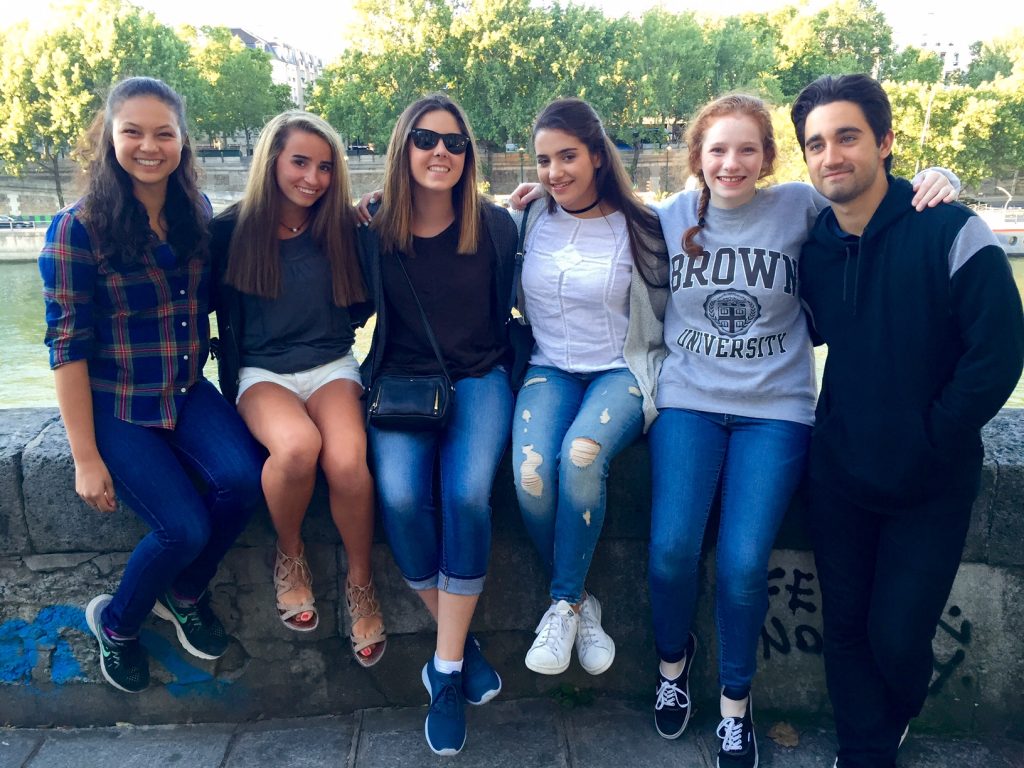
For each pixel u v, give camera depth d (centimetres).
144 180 209
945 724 243
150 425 219
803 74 6131
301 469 216
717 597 219
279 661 247
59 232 206
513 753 228
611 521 246
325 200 239
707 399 233
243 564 242
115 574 239
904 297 191
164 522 210
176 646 243
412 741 234
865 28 6184
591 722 242
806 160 206
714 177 227
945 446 187
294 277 243
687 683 236
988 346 178
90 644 243
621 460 242
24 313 2381
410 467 220
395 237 240
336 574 244
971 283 181
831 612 215
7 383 1648
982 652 238
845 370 203
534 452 223
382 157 4931
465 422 231
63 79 4525
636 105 5078
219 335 250
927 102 4709
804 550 241
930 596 195
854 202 200
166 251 218
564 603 222
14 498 233
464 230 240
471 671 229
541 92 4800
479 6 4756
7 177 4978
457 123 233
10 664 244
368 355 265
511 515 244
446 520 219
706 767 222
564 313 251
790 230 229
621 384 237
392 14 4941
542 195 263
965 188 5231
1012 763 228
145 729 245
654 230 249
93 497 210
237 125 5712
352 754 229
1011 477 228
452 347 246
